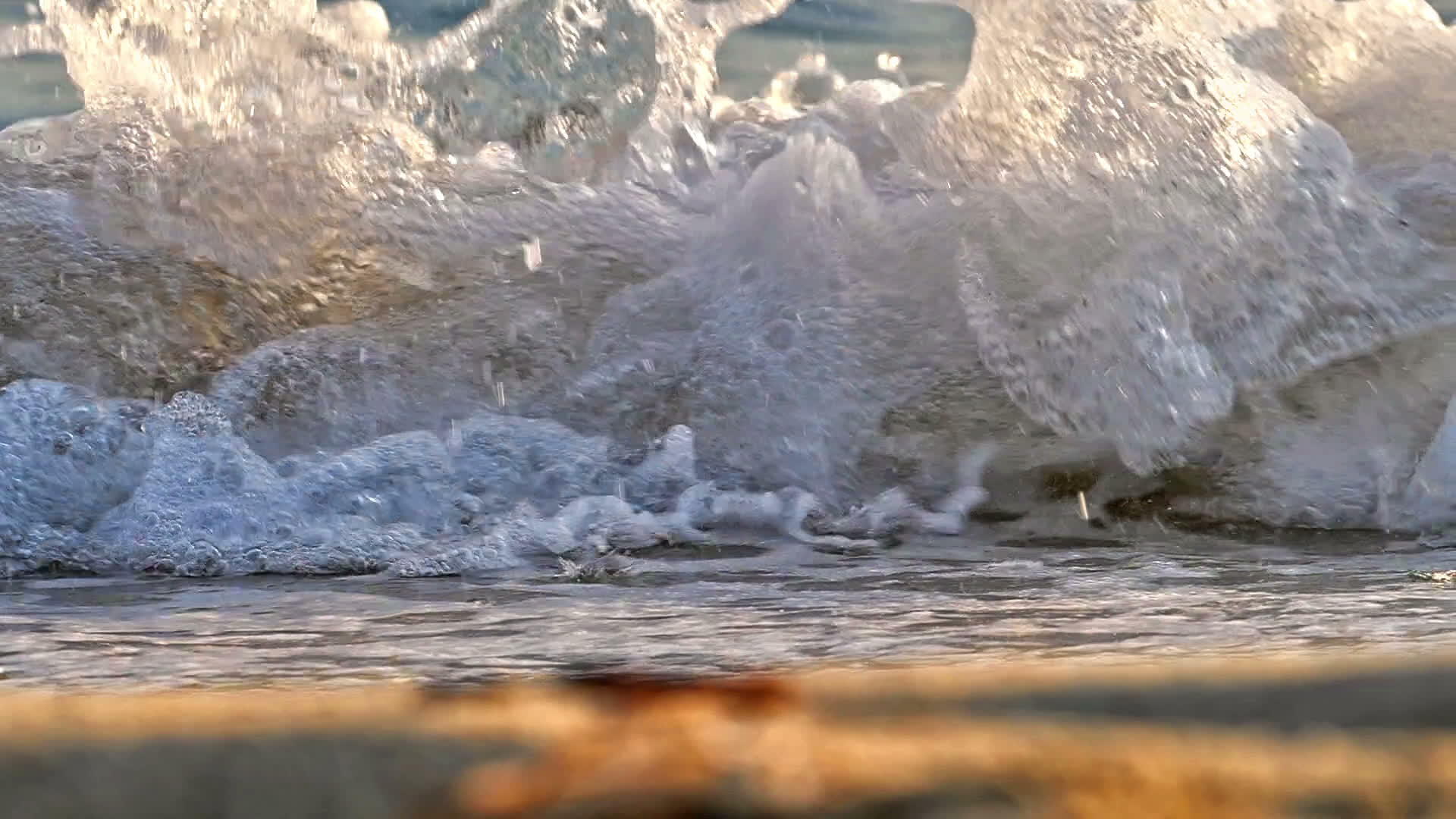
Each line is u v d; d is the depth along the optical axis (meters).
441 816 2.54
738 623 8.97
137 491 13.05
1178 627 8.31
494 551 12.17
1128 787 2.53
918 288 15.28
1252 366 14.45
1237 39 16.88
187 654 8.09
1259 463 13.67
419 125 17.11
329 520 12.86
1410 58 16.89
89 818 2.74
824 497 13.71
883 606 9.56
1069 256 15.15
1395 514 12.99
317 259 15.84
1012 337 14.80
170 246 15.74
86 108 16.84
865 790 2.37
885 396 14.54
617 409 14.55
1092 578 10.69
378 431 14.34
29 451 13.45
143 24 17.11
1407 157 16.16
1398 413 13.91
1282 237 14.93
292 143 16.53
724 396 14.57
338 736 3.17
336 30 17.45
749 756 2.46
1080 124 15.80
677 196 16.83
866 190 16.00
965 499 13.55
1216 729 3.51
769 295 15.38
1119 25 16.25
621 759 2.47
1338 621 8.32
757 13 18.25
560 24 17.80
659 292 15.62
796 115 17.92
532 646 8.16
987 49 16.45
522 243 16.16
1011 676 4.30
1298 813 2.53
